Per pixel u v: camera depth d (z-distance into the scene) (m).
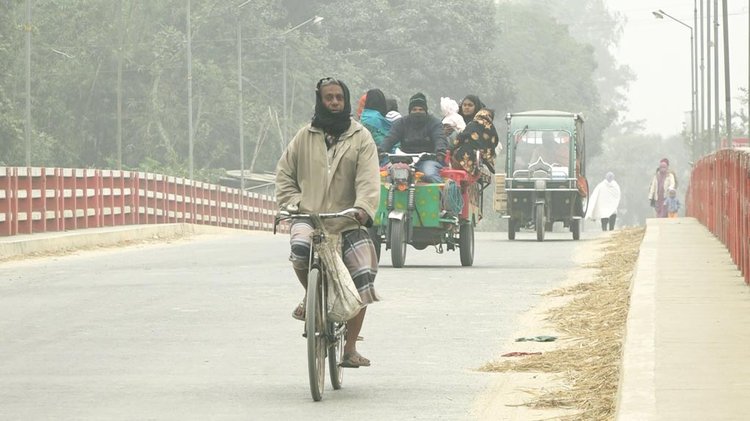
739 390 18.41
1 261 54.19
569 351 26.69
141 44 160.12
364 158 22.86
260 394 22.89
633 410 17.16
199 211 100.75
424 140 46.47
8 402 22.20
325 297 22.27
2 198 61.09
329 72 175.00
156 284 41.34
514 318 32.88
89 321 32.81
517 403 21.66
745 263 32.75
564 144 74.50
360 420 20.56
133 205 82.12
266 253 55.94
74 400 22.38
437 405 21.73
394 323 32.16
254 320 32.88
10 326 32.00
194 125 159.25
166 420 20.62
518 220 72.31
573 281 41.53
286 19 185.50
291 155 23.08
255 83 171.88
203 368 25.78
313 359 21.62
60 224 67.56
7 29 134.25
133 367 25.91
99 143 160.88
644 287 31.33
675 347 22.12
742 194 34.50
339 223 22.73
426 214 45.94
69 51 157.12
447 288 39.66
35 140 141.88
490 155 48.62
